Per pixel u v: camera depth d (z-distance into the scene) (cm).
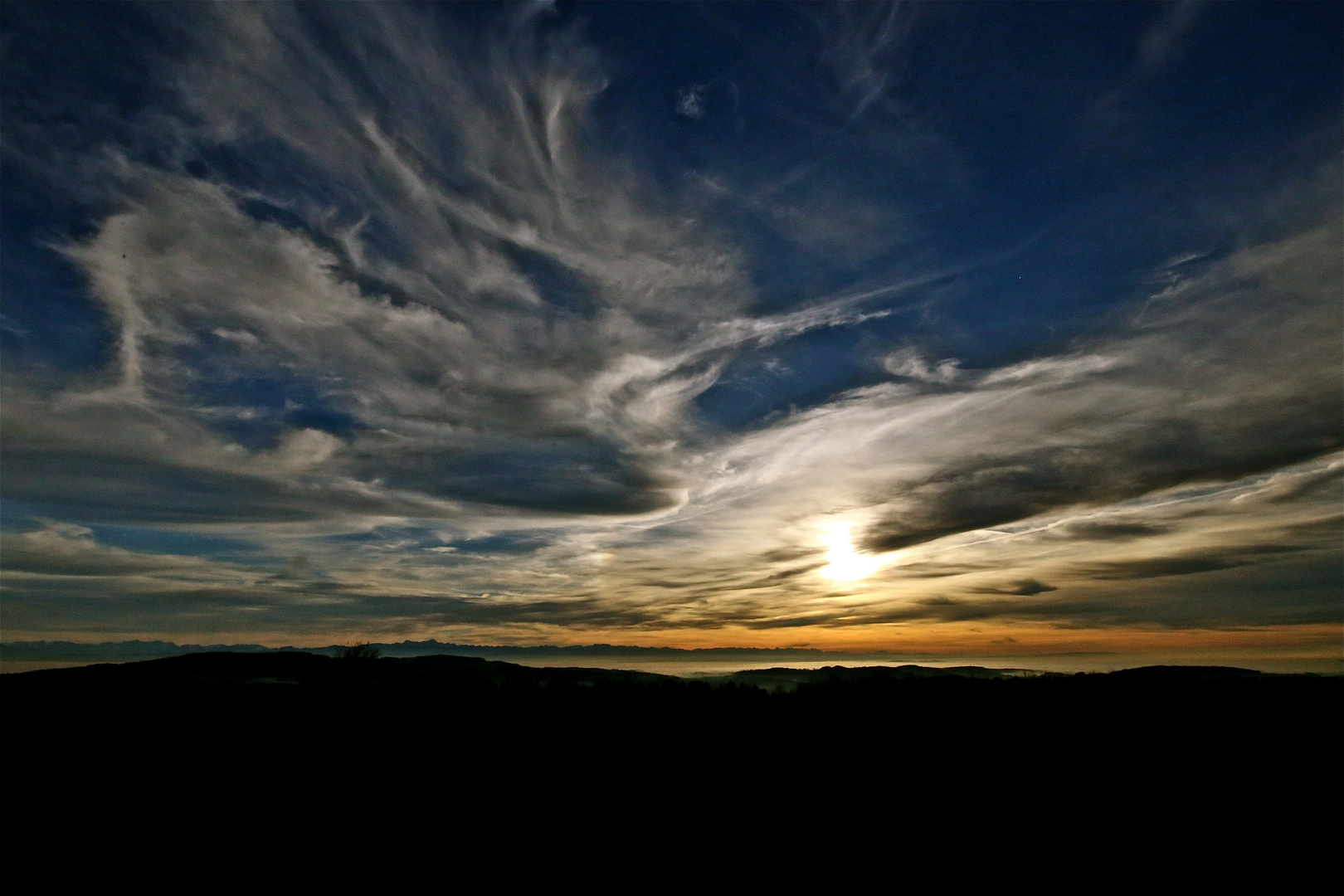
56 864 930
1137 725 2231
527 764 1750
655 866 911
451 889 832
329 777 1517
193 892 830
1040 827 1079
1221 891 816
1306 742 1844
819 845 1000
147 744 1723
